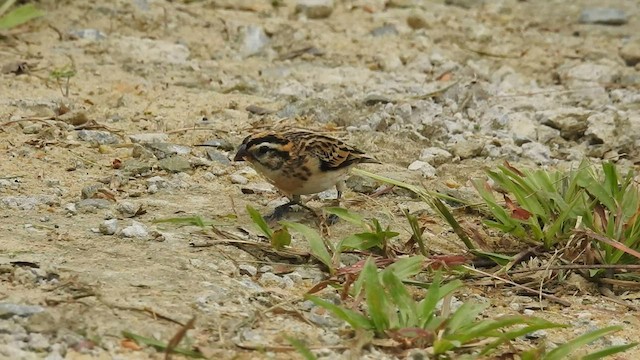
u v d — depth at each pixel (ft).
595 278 37.99
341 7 73.56
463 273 37.52
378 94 56.54
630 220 38.47
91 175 44.88
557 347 31.50
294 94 57.67
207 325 31.45
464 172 48.57
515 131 54.24
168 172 45.88
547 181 40.93
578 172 40.65
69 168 45.42
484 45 67.97
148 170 45.73
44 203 41.09
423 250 38.37
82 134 49.26
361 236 37.91
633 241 38.22
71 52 61.41
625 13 75.72
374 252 38.45
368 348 31.04
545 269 37.68
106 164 46.29
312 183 40.88
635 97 59.62
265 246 37.76
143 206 41.50
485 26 71.61
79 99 54.60
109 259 35.47
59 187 43.16
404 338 31.17
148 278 34.12
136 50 62.34
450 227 41.98
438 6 76.13
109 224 37.93
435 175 48.19
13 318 30.50
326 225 40.57
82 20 65.62
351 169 42.39
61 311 31.12
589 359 30.94
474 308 32.81
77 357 29.07
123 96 55.21
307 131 41.57
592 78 62.23
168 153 47.65
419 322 32.14
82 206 40.81
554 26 73.20
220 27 67.10
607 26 73.87
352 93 57.98
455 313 32.30
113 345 29.81
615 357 32.89
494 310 35.63
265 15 70.38
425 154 50.26
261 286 35.14
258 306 33.35
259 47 64.95
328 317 32.99
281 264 36.99
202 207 42.06
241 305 33.12
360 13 72.64
